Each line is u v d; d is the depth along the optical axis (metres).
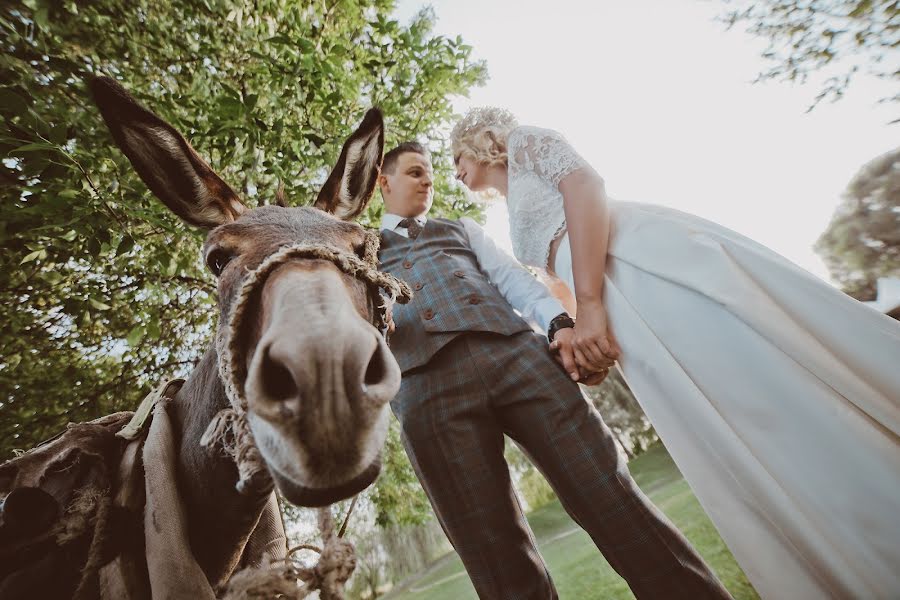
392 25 3.60
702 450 1.31
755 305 1.20
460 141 1.99
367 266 1.00
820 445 1.10
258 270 0.86
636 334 1.45
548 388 1.48
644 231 1.50
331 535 0.94
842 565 1.04
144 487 1.04
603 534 1.32
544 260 1.78
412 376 1.58
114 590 0.92
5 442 3.74
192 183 1.30
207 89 3.29
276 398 0.67
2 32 2.62
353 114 3.96
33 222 2.38
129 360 4.40
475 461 1.43
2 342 3.64
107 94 1.15
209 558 1.10
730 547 1.24
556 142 1.63
